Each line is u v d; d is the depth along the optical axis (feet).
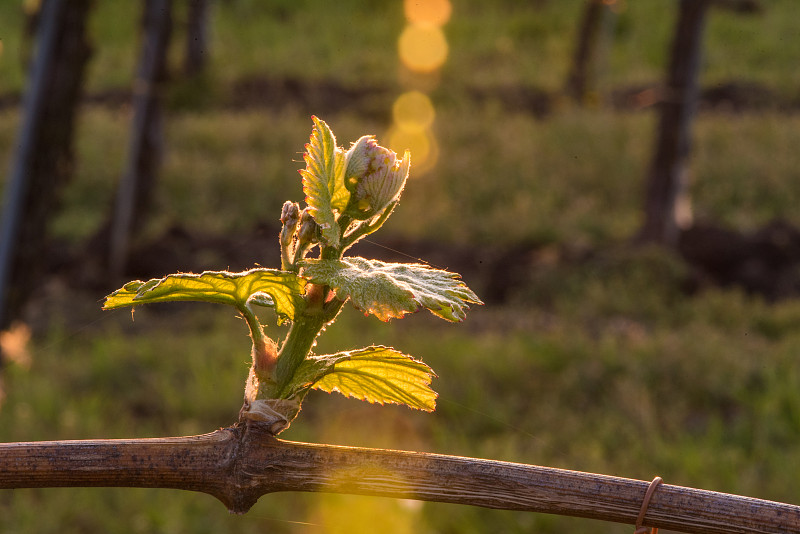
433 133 44.47
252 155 41.16
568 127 45.27
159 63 30.35
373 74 58.18
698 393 18.39
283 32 68.39
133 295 2.16
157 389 18.48
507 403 17.95
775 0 74.13
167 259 29.81
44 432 15.96
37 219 16.42
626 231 32.55
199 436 2.20
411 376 2.41
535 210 34.81
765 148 42.09
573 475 2.19
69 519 13.62
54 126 16.10
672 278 27.55
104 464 2.11
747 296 27.78
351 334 21.39
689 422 17.53
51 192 16.51
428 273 2.22
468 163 39.96
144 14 30.19
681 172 30.68
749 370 19.34
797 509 2.15
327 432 16.44
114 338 21.42
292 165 39.40
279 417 2.20
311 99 53.42
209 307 24.82
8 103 53.11
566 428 16.78
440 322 23.58
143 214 31.30
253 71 57.77
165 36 30.35
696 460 14.85
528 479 2.16
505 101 53.36
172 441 2.18
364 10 73.56
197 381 18.72
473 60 62.90
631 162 40.40
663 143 30.58
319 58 61.98
